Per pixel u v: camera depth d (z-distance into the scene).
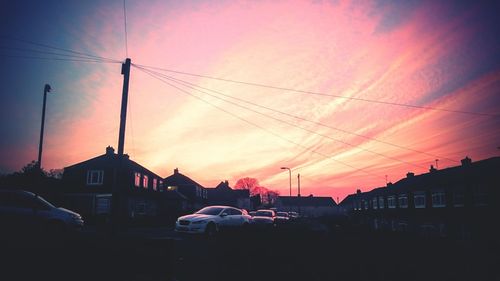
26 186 31.97
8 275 6.71
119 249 8.20
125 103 13.25
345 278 6.64
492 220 22.41
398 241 6.48
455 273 5.89
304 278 6.89
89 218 27.55
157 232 19.03
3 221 12.71
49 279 6.97
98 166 34.19
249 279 7.31
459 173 31.95
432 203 33.25
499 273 5.57
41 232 10.43
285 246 7.21
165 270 8.13
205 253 8.33
